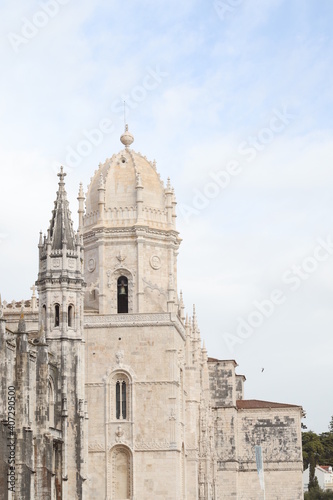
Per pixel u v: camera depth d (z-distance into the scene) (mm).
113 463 119750
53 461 99312
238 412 163375
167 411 119875
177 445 120125
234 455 159625
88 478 115062
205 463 141625
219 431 160250
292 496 160250
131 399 120375
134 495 118188
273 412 163000
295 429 162375
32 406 93125
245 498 160250
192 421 136250
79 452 103062
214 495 152625
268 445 162125
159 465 118875
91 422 120188
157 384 120625
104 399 120562
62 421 102875
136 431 119688
